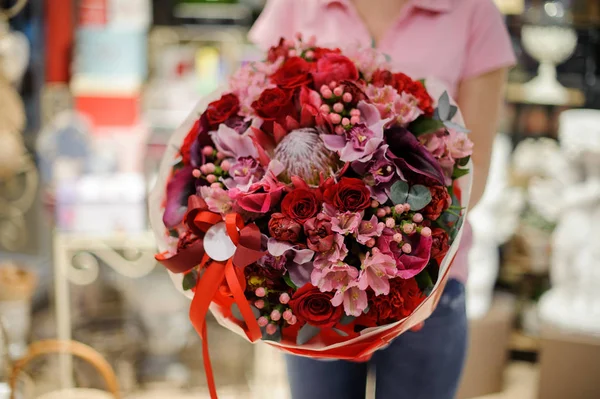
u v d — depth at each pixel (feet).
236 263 3.55
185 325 10.19
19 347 7.82
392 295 3.67
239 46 9.72
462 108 4.92
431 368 4.99
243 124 4.05
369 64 4.15
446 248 3.76
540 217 10.14
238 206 3.78
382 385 5.17
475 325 9.18
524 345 10.32
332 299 3.59
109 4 9.21
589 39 10.13
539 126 10.37
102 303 10.34
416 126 3.96
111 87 9.11
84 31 9.14
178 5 9.93
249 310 3.60
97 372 9.20
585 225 8.54
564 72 10.32
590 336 8.20
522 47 10.30
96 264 10.21
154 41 9.90
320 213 3.64
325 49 4.25
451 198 3.96
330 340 3.85
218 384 9.27
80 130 8.56
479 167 4.87
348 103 3.94
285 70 4.11
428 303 3.86
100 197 7.89
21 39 9.14
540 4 9.82
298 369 5.24
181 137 4.29
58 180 8.27
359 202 3.64
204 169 3.96
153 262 9.64
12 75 9.02
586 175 8.74
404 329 3.93
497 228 9.78
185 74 9.62
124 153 9.01
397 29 4.83
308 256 3.63
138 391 9.00
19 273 8.58
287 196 3.66
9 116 9.06
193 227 3.85
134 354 9.64
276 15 5.33
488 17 4.77
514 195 10.03
